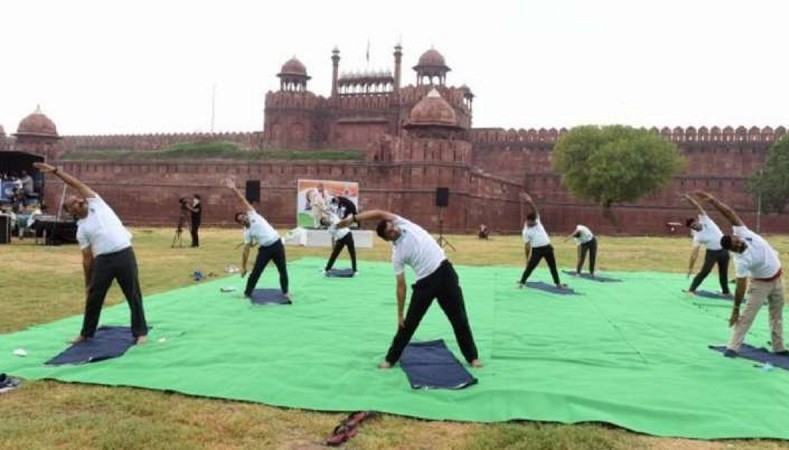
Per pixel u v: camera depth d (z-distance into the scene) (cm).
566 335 823
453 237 3669
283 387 571
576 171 4841
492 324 891
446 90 5738
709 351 752
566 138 4903
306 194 2650
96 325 724
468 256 2117
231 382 583
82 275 1339
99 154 5678
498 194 4975
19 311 918
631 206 5434
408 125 4228
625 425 495
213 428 484
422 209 4178
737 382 616
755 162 5300
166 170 4906
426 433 482
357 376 611
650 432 486
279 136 6075
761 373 648
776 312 729
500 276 1480
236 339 754
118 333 760
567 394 556
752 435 482
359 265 1645
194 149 5453
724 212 727
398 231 641
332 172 4469
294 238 2477
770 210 4988
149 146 6469
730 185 5259
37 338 735
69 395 548
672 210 5341
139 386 571
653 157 4609
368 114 6022
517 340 789
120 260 708
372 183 4369
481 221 4622
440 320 904
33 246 2072
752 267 710
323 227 2428
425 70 5859
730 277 1617
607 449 452
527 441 460
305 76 6119
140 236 2881
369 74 6194
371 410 522
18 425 476
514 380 602
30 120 5694
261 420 501
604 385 593
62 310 930
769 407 543
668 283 1430
